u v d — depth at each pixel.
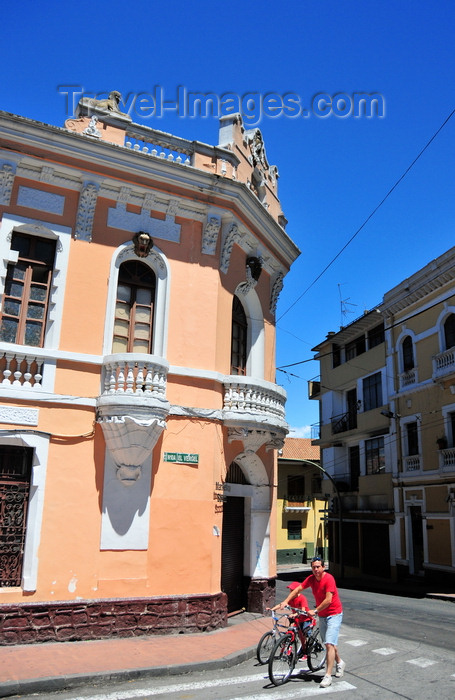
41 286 10.37
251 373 13.27
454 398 21.50
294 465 39.00
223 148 12.60
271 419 11.61
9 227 9.98
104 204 10.96
